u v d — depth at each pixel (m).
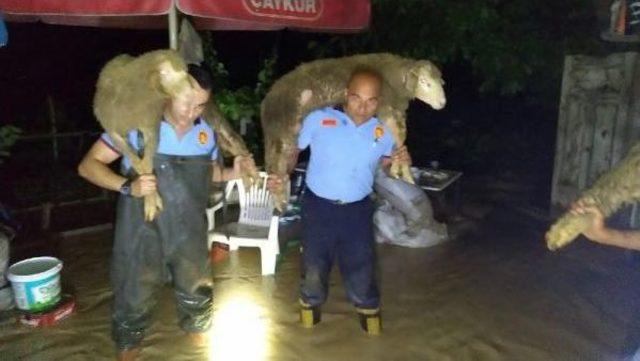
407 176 3.56
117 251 3.11
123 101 2.76
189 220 3.12
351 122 3.45
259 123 6.71
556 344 3.95
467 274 5.09
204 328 3.44
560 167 6.40
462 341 3.99
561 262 5.36
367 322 4.02
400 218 5.78
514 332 4.11
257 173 3.44
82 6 3.53
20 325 4.11
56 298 4.26
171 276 3.34
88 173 2.96
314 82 3.41
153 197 2.92
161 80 2.73
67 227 6.03
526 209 6.97
